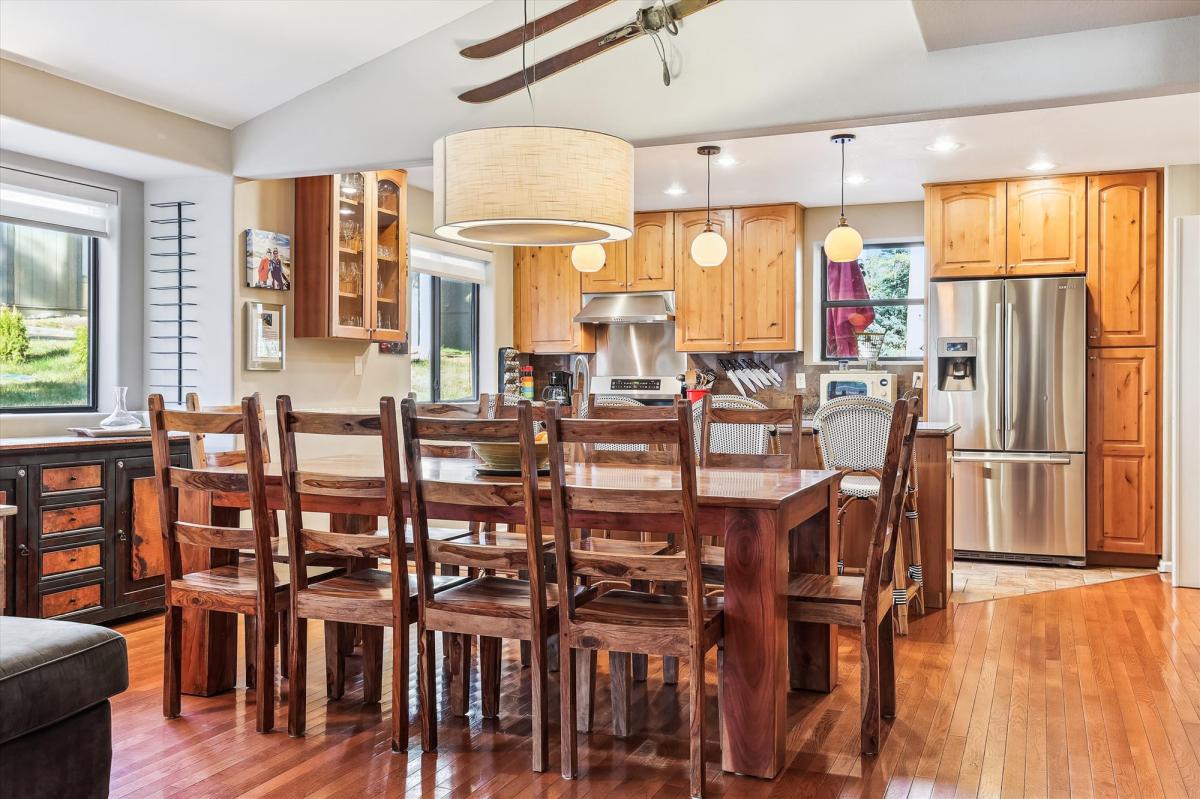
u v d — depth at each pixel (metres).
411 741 2.85
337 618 2.82
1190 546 5.13
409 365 6.54
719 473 3.23
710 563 3.29
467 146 2.71
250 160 4.79
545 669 2.62
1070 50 3.50
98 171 4.70
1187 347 5.14
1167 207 5.72
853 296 7.27
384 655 3.81
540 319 7.70
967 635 4.11
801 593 2.79
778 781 2.57
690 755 2.52
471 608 2.68
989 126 4.92
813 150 5.43
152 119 4.39
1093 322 5.95
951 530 4.86
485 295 7.52
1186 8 3.29
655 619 2.55
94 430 4.23
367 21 4.23
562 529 2.56
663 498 2.46
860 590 2.83
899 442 2.65
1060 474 5.90
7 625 2.18
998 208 6.15
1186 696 3.26
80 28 3.73
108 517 4.12
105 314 4.82
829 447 4.25
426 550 2.72
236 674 3.38
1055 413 5.90
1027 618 4.42
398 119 4.51
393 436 2.71
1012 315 5.97
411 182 6.45
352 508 2.94
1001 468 6.01
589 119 4.18
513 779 2.56
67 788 2.09
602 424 2.49
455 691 3.07
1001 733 2.91
